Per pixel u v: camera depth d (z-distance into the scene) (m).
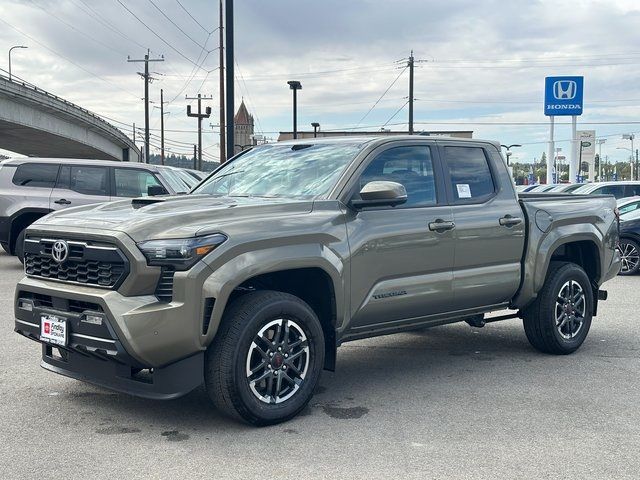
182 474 3.83
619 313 9.10
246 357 4.43
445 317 5.87
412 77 50.28
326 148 5.69
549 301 6.50
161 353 4.21
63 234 4.59
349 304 5.02
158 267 4.25
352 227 5.06
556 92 31.73
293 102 30.86
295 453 4.14
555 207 6.64
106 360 4.51
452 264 5.70
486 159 6.23
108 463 3.98
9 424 4.64
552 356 6.71
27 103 42.75
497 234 6.01
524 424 4.68
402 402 5.19
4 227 12.31
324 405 5.12
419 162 5.71
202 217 4.51
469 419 4.79
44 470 3.88
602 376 5.95
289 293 5.04
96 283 4.41
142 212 4.65
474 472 3.87
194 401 5.18
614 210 7.38
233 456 4.09
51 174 12.52
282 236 4.61
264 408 4.54
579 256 7.19
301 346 4.78
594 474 3.85
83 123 53.06
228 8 20.05
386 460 4.04
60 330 4.52
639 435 4.48
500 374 6.02
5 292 10.17
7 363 6.22
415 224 5.42
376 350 6.99
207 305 4.29
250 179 5.74
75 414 4.85
